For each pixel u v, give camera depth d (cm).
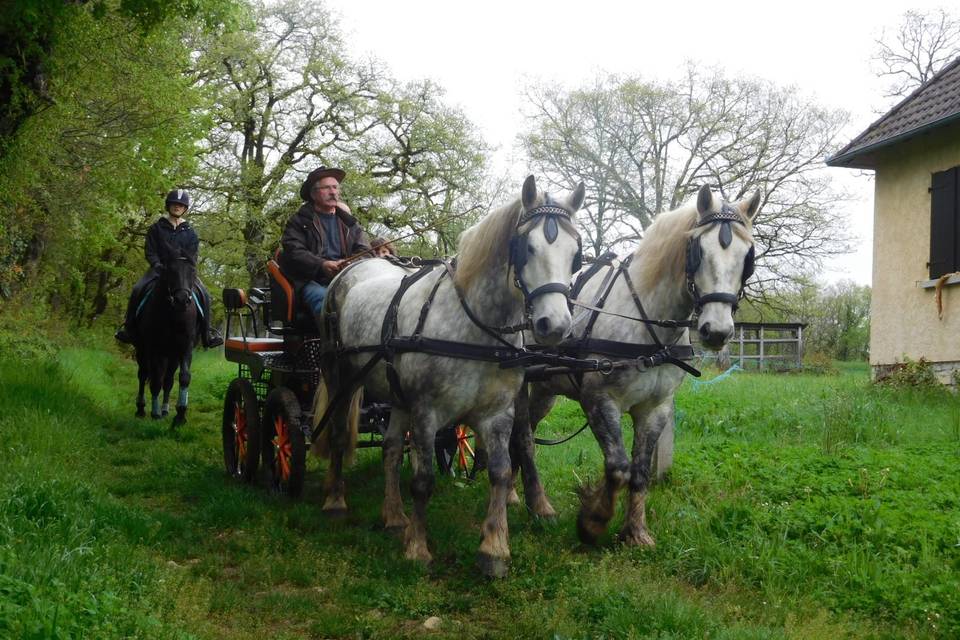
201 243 2519
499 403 472
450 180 2677
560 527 543
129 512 509
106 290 2650
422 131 2623
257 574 454
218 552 495
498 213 460
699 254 467
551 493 632
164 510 586
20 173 1046
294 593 435
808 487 562
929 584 416
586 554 498
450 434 689
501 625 395
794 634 369
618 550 495
